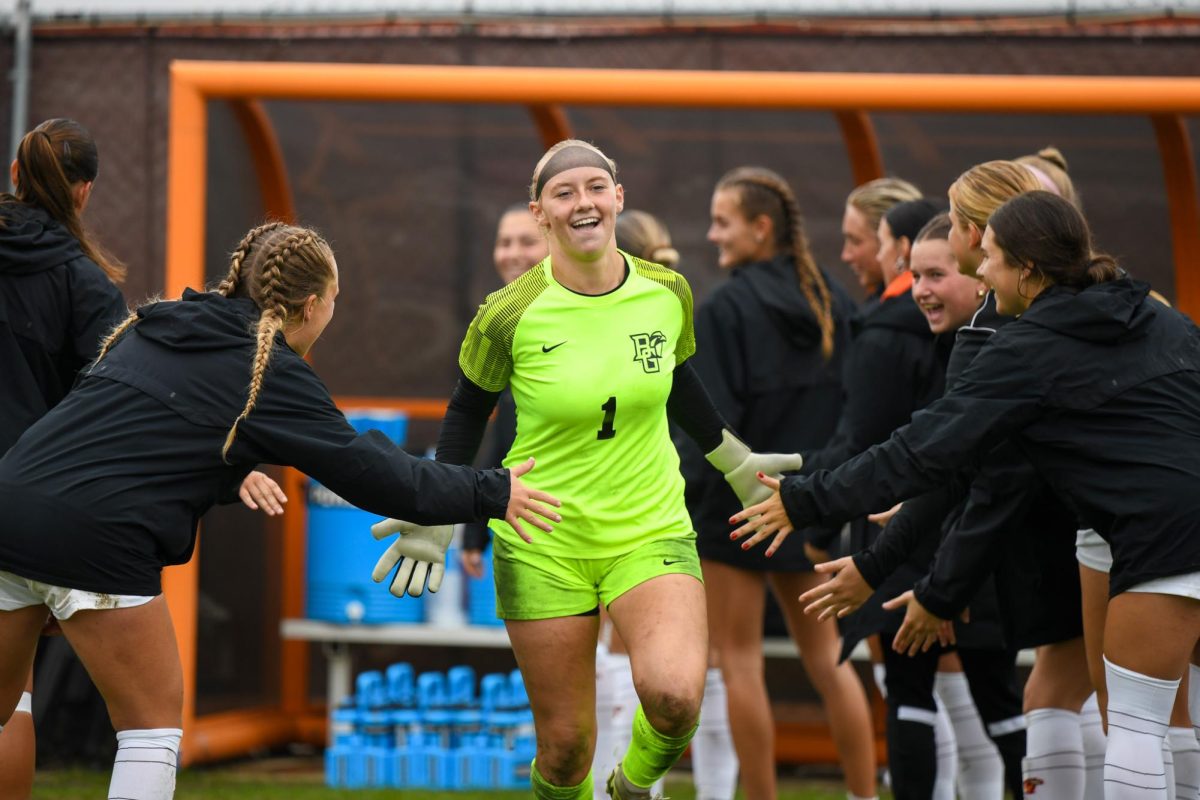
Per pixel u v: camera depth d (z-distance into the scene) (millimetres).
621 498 14156
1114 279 13086
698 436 15234
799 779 24188
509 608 14320
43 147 14648
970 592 14641
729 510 18875
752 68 25031
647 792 14375
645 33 25078
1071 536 15117
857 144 24531
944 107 22516
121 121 25484
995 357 12961
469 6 25219
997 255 13359
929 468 13109
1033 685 15664
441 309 26766
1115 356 12742
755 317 19406
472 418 14820
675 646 13336
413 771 23297
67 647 23406
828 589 15000
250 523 26062
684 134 25688
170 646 12938
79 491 12289
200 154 22812
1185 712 14547
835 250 25594
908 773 16250
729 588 18906
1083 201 24547
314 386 12773
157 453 12469
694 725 13391
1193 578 12375
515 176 26453
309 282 13242
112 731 23109
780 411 19438
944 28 24812
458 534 25609
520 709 23969
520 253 21516
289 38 25312
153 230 25531
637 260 14500
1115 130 24453
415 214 26672
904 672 16594
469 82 22656
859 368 16734
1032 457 13250
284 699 27250
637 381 13977
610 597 14109
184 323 12812
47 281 14391
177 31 25406
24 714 14664
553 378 13977
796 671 25469
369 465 12609
